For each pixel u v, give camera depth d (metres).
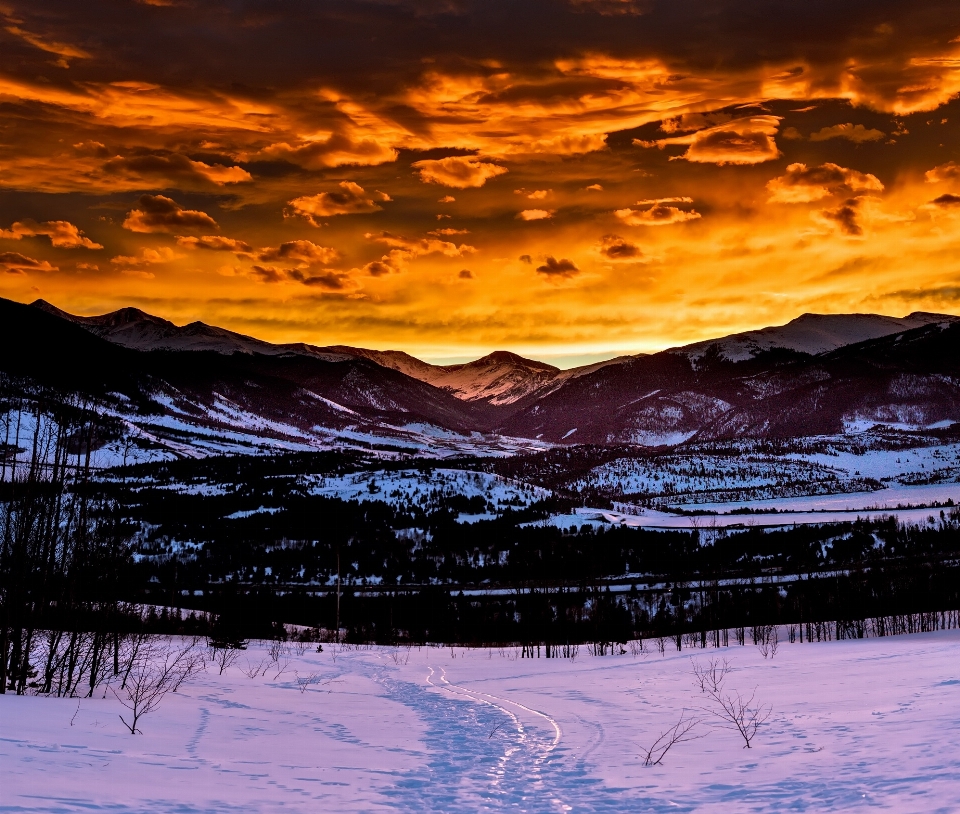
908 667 40.78
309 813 14.87
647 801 16.44
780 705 30.06
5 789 13.87
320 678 49.59
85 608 34.03
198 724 26.09
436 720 30.59
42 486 31.81
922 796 14.41
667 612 112.44
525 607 115.94
